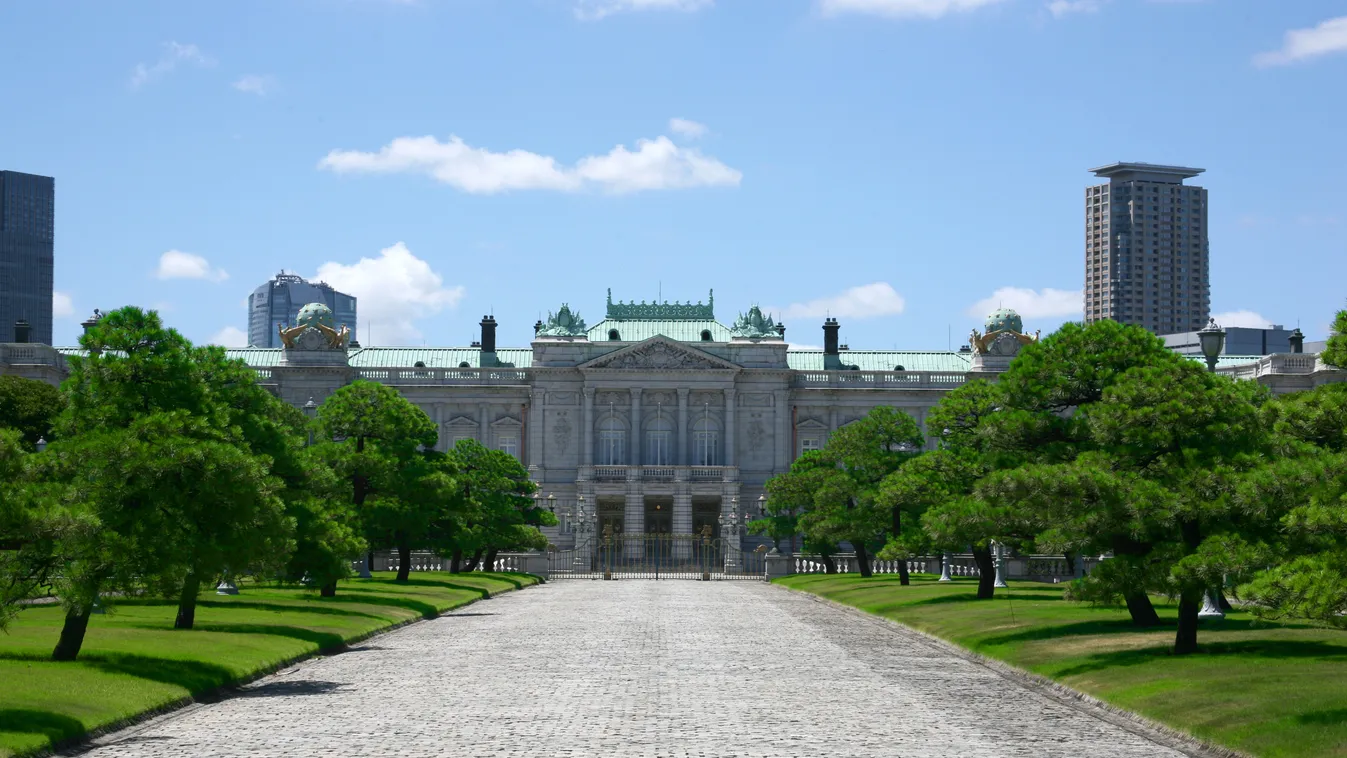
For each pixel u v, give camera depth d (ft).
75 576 160.56
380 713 149.07
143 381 195.72
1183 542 178.70
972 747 129.90
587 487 643.86
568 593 397.80
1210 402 186.39
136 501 175.32
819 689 170.60
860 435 411.34
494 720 144.36
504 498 462.60
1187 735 133.18
